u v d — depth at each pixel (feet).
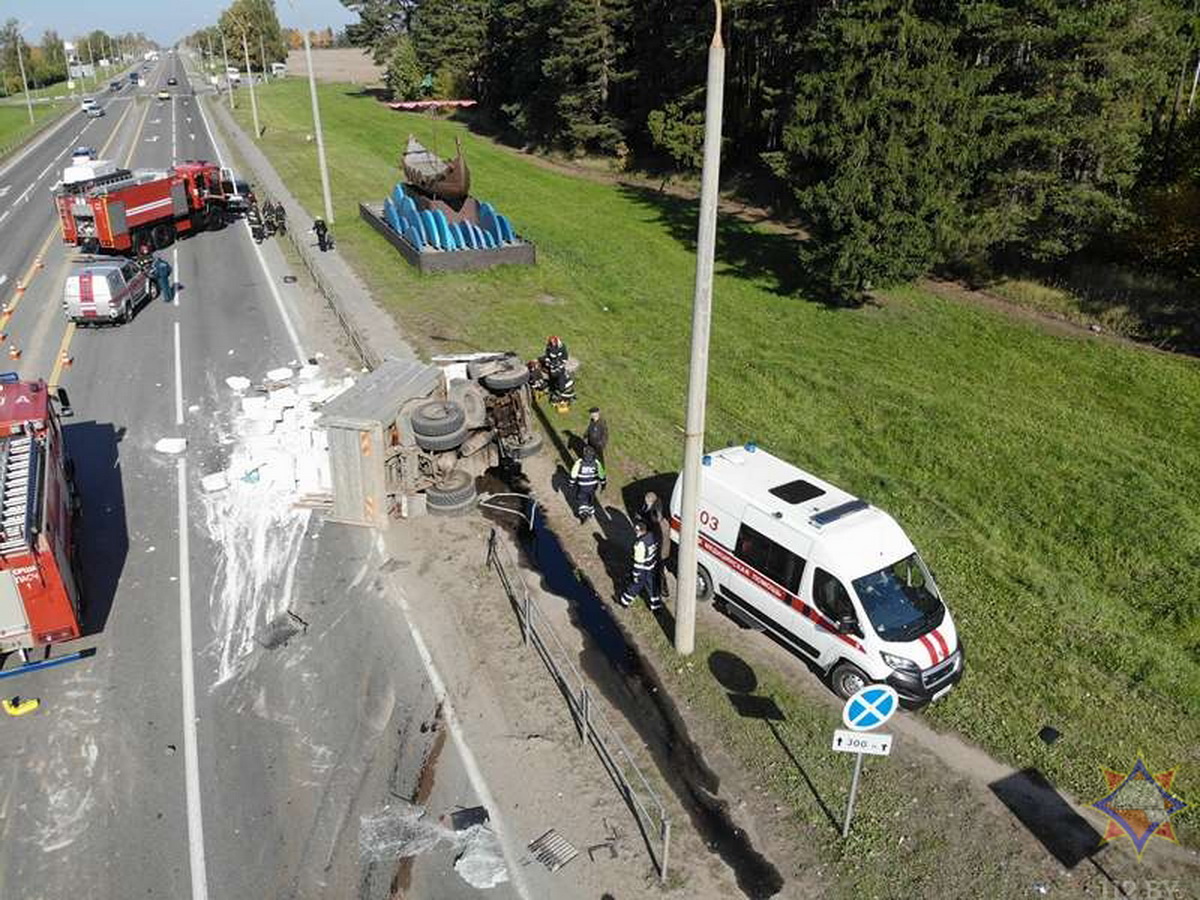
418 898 27.02
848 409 65.67
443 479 50.14
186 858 28.25
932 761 33.24
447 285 93.30
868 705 27.14
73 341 74.33
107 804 30.22
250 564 44.27
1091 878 28.73
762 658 38.68
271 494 50.60
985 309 88.84
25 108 303.07
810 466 57.11
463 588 42.83
